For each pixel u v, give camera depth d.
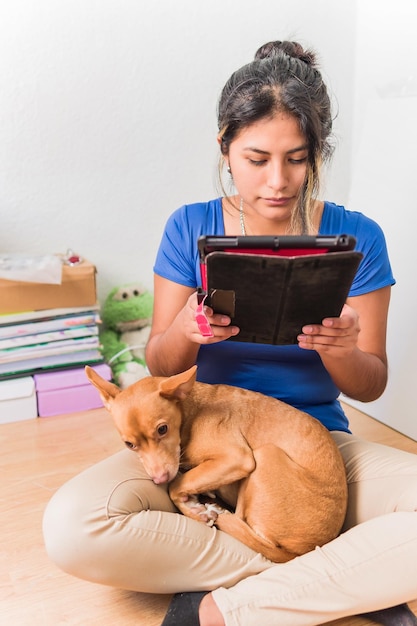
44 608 1.23
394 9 1.86
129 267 2.28
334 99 2.11
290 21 2.19
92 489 1.15
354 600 1.07
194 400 1.24
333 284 1.00
